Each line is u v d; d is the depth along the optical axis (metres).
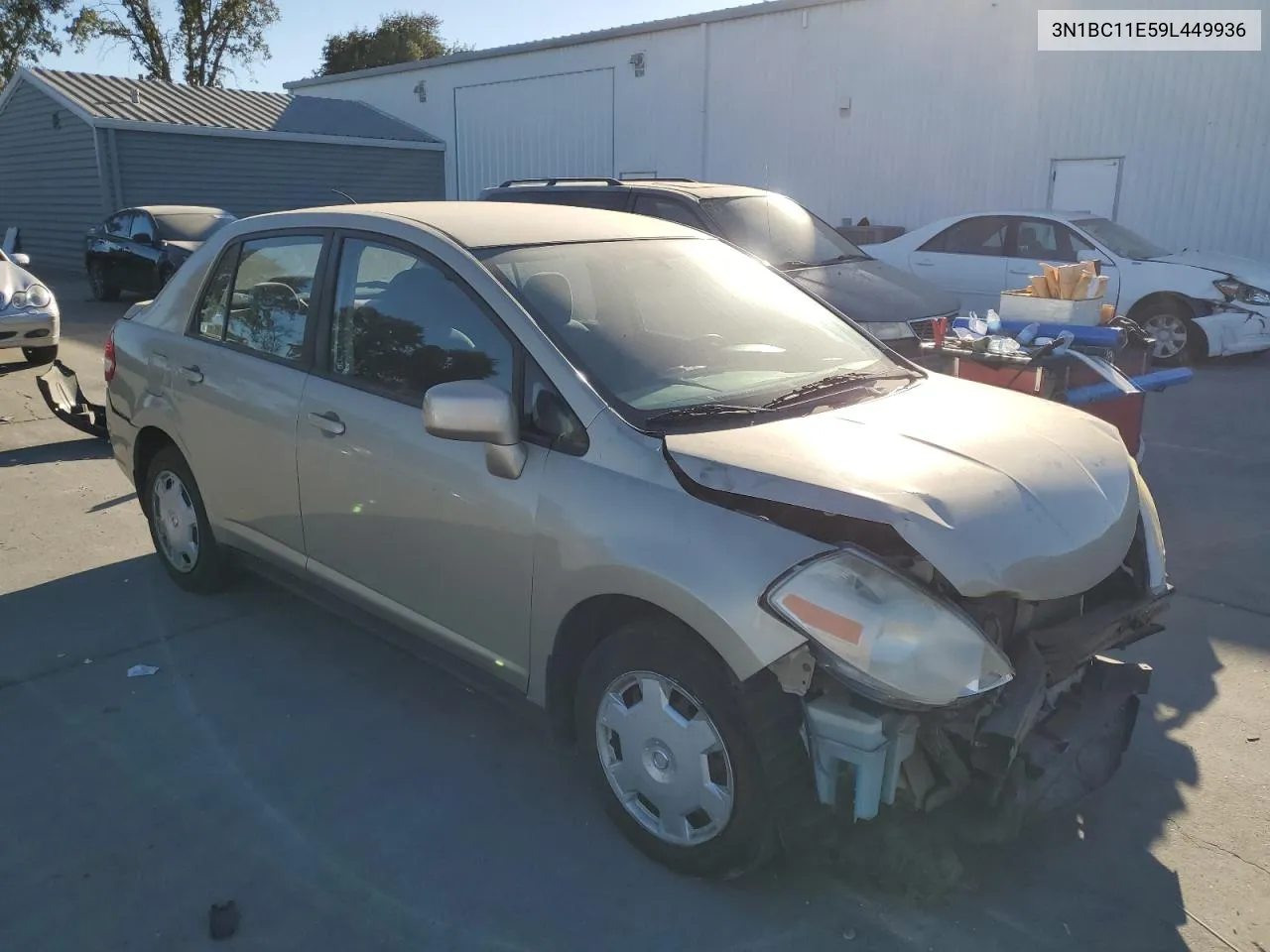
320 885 2.88
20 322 10.37
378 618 3.79
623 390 3.07
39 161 24.36
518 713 3.30
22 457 7.41
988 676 2.50
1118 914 2.77
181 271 4.75
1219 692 3.97
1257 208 13.73
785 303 3.92
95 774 3.40
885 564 2.50
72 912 2.76
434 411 2.98
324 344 3.83
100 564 5.31
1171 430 8.30
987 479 2.73
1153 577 3.16
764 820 2.68
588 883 2.90
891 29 16.59
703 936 2.69
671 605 2.67
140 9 44.53
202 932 2.69
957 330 6.16
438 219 3.73
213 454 4.35
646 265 3.71
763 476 2.65
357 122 25.95
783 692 2.64
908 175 16.89
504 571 3.14
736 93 18.84
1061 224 11.69
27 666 4.16
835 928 2.72
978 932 2.70
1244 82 13.55
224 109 24.61
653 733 2.86
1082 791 2.93
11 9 41.88
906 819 2.84
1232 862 2.98
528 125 23.17
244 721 3.76
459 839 3.09
